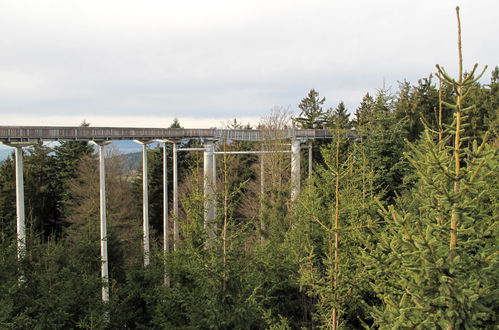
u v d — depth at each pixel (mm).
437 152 5230
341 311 7207
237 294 9453
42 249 13523
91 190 32281
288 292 11906
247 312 9055
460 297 4621
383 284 6461
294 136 30641
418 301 4914
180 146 40500
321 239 11727
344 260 8508
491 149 4766
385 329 5277
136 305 15539
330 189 11719
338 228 7273
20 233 14734
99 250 17906
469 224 5195
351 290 7328
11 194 30438
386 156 19484
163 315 12641
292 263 11727
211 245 10203
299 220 12406
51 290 11750
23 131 14984
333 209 9289
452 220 5000
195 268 9969
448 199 4879
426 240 4836
